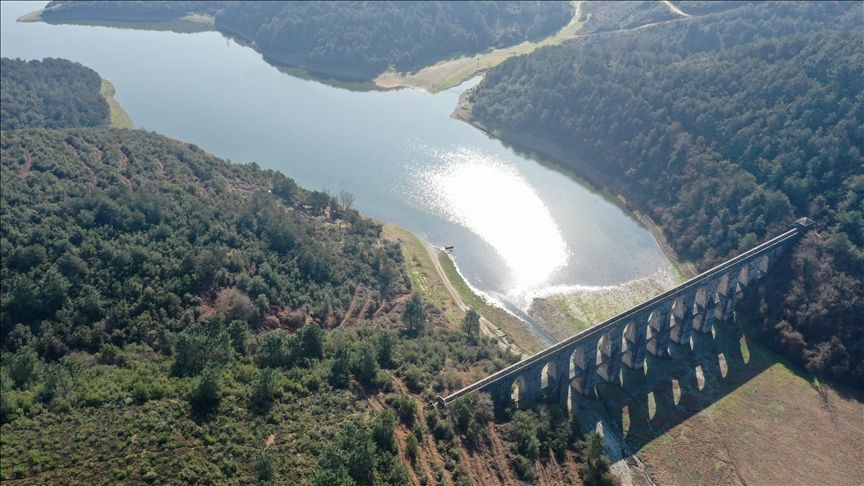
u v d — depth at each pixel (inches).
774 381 6619.1
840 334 6717.5
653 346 6815.9
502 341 7007.9
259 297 6264.8
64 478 3841.0
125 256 6171.3
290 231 7411.4
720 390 6491.1
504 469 5014.8
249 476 4092.0
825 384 6589.6
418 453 4785.9
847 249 7052.2
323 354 5600.4
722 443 5930.1
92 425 4215.1
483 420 5270.7
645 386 6481.3
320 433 4574.3
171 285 6063.0
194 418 4429.1
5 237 6235.2
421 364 5885.8
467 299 7741.1
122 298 5871.1
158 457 4079.7
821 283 7027.6
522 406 5713.6
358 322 6796.3
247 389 4800.7
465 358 6210.6
